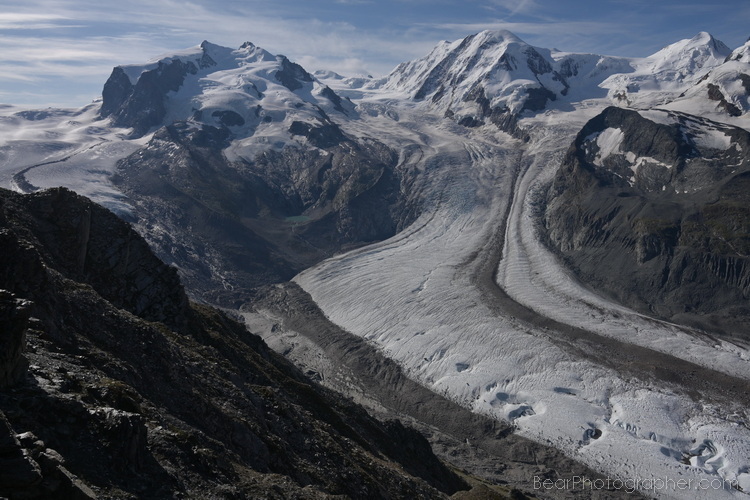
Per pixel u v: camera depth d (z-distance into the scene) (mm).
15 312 17781
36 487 13656
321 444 34438
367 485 32906
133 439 18359
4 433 13898
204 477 20406
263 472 25969
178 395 27156
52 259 37938
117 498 16188
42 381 18891
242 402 31484
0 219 36156
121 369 25234
